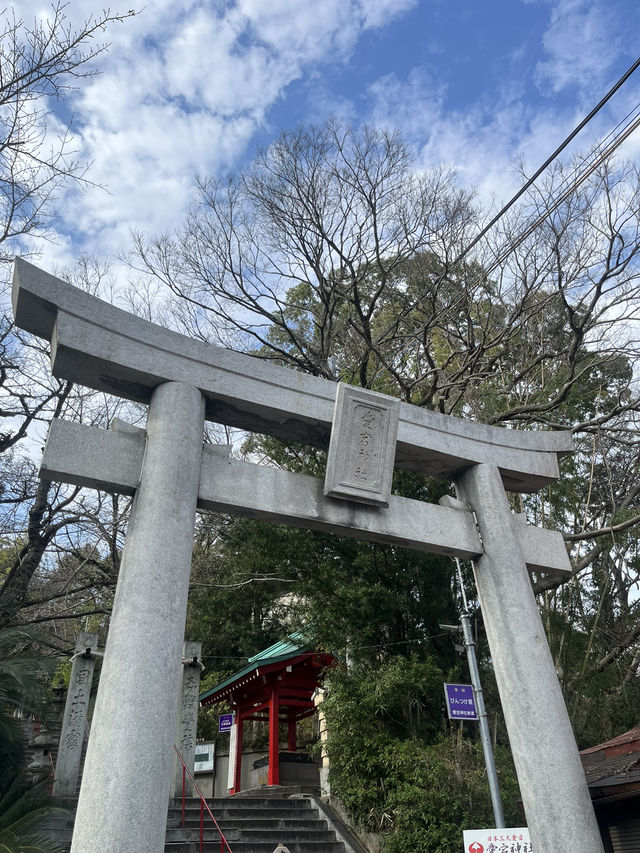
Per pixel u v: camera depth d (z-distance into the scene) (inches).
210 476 251.1
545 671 261.7
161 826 180.9
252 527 523.5
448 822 406.9
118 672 194.4
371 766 459.2
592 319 627.8
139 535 218.5
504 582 282.4
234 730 739.4
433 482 526.6
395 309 738.2
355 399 281.9
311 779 662.5
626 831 353.7
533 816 238.4
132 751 183.0
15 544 637.3
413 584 520.7
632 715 568.1
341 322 730.2
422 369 735.1
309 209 629.9
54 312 243.0
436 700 494.9
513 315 631.8
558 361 690.2
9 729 304.0
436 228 659.4
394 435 288.5
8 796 283.0
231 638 900.6
